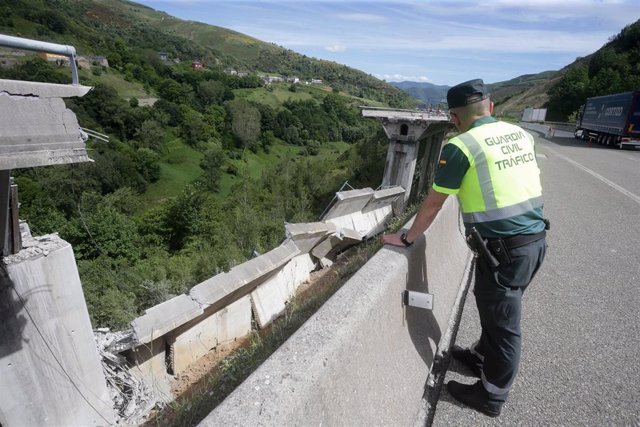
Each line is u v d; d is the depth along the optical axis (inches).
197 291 189.5
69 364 168.4
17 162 108.1
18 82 110.7
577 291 146.3
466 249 161.5
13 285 147.7
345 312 63.3
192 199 977.5
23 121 110.9
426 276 101.6
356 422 56.6
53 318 161.2
